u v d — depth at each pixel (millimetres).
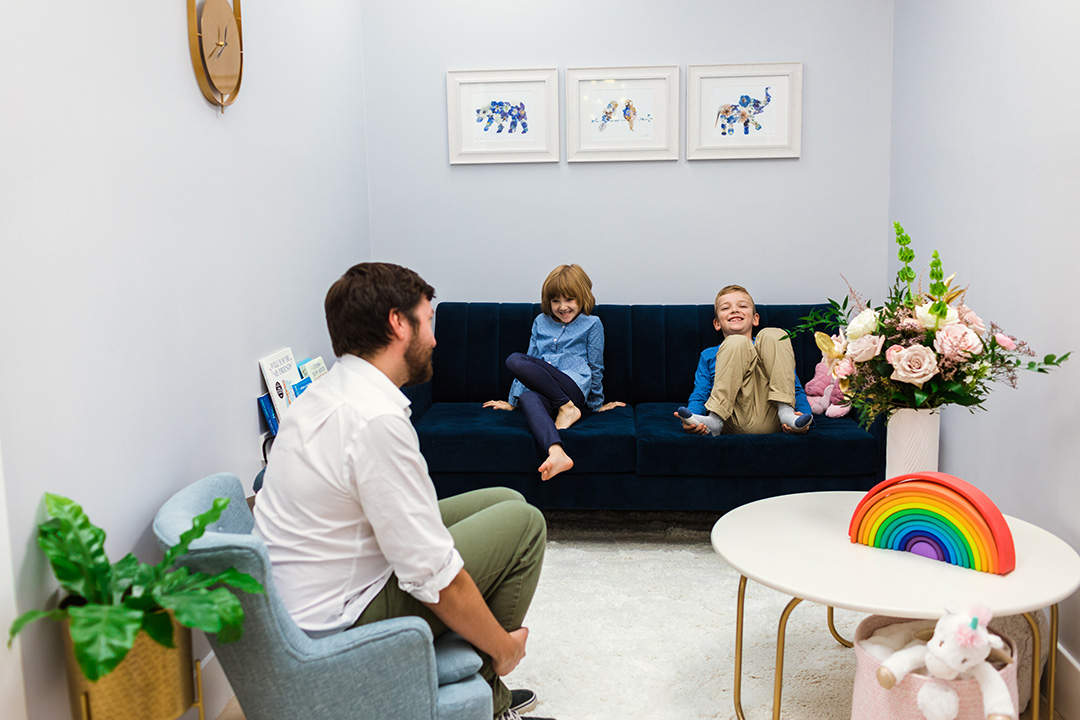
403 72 3611
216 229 2092
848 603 1444
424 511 1339
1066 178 1962
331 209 3158
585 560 2758
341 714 1300
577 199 3633
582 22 3537
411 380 1548
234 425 2186
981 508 1571
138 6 1691
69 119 1419
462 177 3656
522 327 3479
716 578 2592
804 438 2779
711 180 3588
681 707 1870
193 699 1332
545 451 2832
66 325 1391
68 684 1241
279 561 1396
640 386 3426
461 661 1444
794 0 3465
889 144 3500
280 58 2615
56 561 1153
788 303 3631
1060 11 2008
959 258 2740
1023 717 1792
